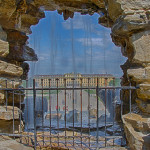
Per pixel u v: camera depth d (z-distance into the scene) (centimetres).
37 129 477
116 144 358
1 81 366
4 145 340
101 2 457
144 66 308
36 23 518
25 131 448
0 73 369
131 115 325
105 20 527
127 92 423
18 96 443
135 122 306
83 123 535
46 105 691
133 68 324
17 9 412
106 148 334
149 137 293
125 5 303
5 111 355
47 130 466
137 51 309
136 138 297
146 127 296
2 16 383
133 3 301
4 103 395
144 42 304
